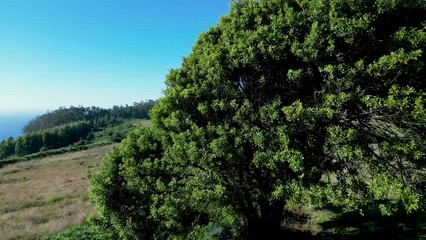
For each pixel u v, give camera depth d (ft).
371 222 48.75
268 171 35.58
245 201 42.34
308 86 35.37
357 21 29.37
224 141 33.68
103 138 460.14
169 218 37.42
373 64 29.35
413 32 29.07
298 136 33.45
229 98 37.45
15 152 435.12
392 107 28.73
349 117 32.86
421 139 30.19
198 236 38.47
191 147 35.04
